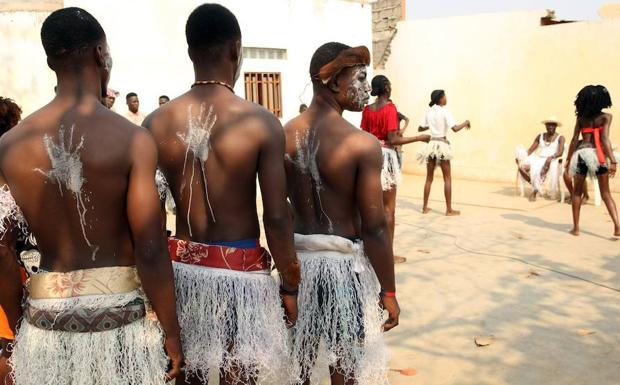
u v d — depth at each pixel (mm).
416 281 4969
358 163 2320
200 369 2166
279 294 2283
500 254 5766
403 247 6137
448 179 7707
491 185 10367
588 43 9414
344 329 2416
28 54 7664
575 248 5941
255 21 8867
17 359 1872
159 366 1916
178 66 8398
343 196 2402
